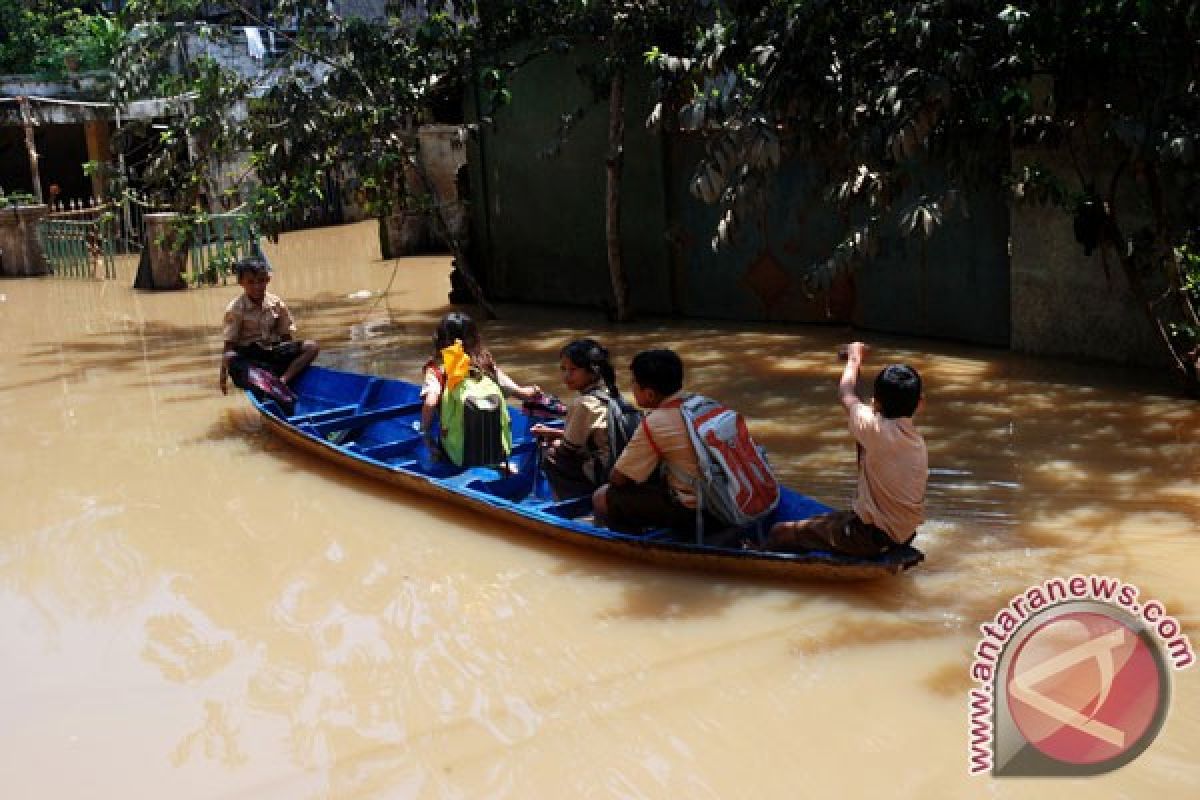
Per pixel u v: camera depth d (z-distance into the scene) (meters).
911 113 7.71
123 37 13.27
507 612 5.80
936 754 4.43
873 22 8.24
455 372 7.31
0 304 15.77
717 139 8.23
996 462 7.33
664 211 12.24
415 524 7.01
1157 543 6.05
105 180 20.53
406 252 18.73
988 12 7.69
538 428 7.05
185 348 12.30
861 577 5.70
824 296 11.43
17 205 19.12
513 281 14.05
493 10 12.26
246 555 6.70
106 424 9.43
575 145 12.90
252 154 13.34
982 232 10.12
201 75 13.03
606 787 4.35
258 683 5.27
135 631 5.84
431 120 14.75
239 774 4.57
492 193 13.97
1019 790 4.17
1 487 8.02
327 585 6.26
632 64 11.94
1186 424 7.82
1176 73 7.47
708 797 4.26
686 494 6.02
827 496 6.98
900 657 5.12
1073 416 8.12
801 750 4.51
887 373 5.48
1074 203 8.49
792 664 5.13
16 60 23.16
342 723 4.90
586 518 6.70
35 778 4.61
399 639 5.61
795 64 8.16
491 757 4.59
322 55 12.75
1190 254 8.48
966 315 10.39
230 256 16.58
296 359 9.41
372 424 8.51
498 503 6.61
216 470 8.16
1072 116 8.47
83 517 7.40
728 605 5.71
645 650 5.34
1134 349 9.25
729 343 11.06
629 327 12.18
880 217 9.14
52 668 5.50
